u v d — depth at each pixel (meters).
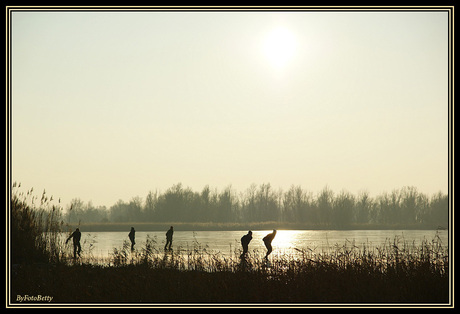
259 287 18.83
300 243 54.34
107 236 84.19
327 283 18.94
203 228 131.62
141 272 22.11
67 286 20.67
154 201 147.62
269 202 162.00
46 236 30.41
